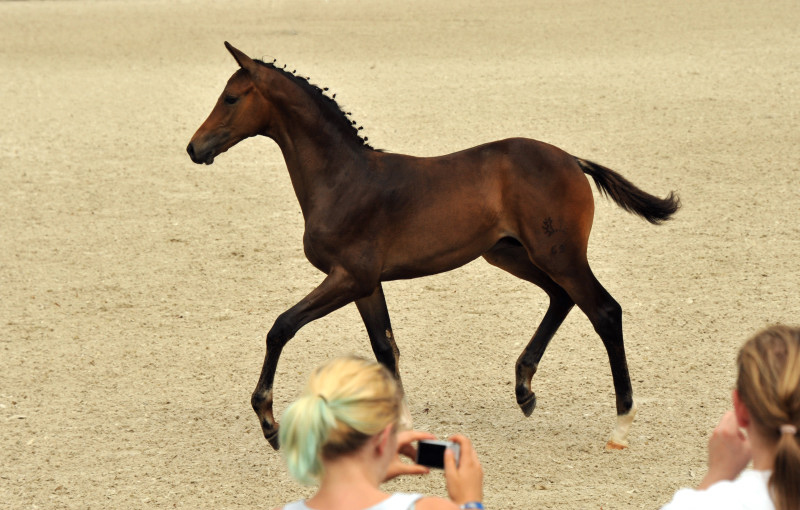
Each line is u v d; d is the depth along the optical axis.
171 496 8.08
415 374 10.72
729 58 30.06
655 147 20.58
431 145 21.36
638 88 26.69
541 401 9.87
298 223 17.17
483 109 25.00
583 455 8.56
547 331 9.25
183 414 9.88
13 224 17.34
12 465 8.75
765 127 21.70
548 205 8.59
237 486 8.27
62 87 30.42
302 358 11.38
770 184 17.59
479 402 9.90
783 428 3.17
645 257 14.45
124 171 20.80
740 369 3.33
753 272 13.44
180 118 25.75
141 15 48.00
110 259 15.40
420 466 3.86
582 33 37.25
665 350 10.98
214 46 37.00
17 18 47.91
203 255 15.52
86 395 10.41
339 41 37.25
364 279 8.55
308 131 8.64
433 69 30.91
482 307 12.92
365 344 11.80
